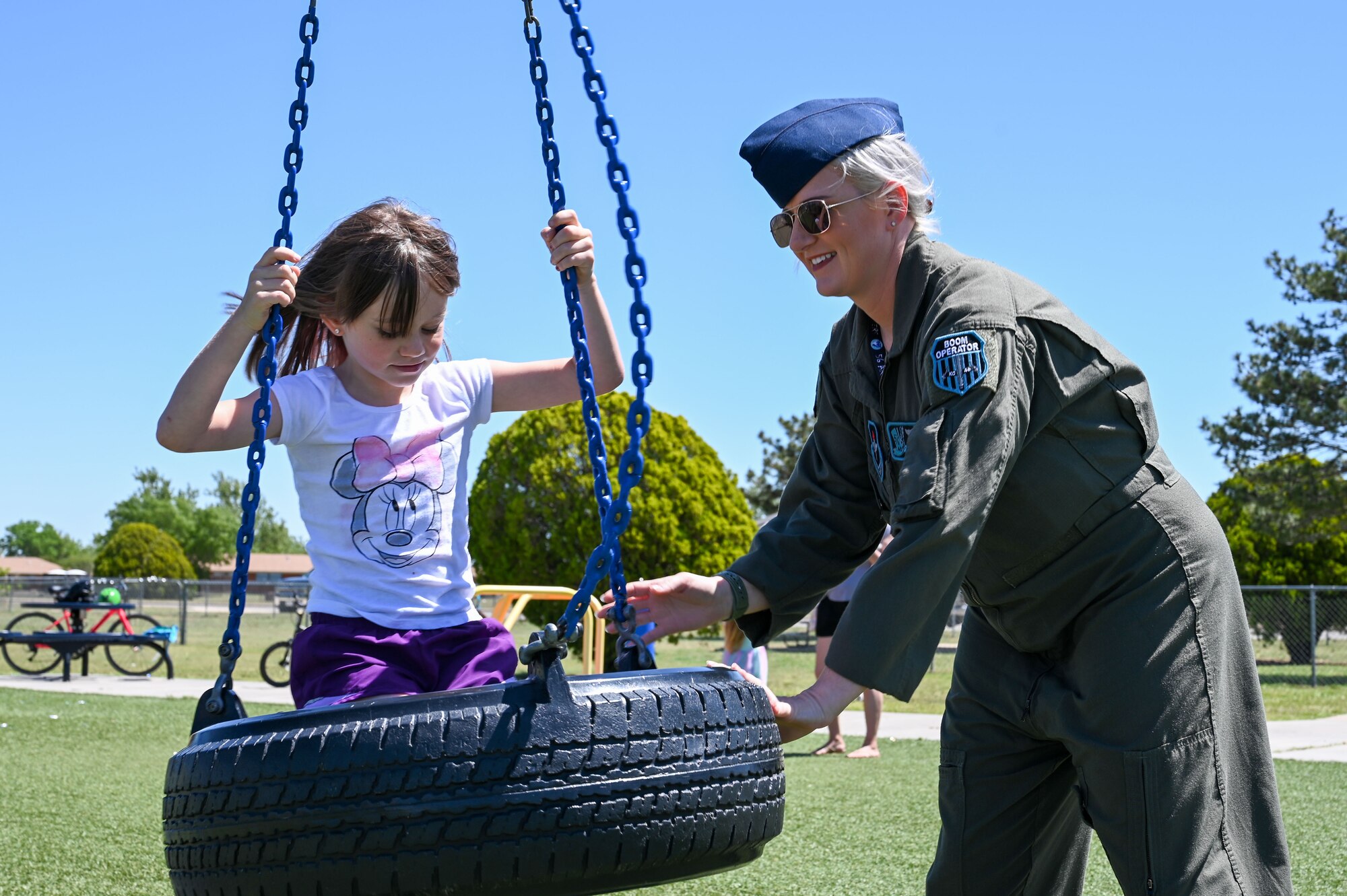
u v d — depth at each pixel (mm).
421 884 1822
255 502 2195
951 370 2309
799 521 2918
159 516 85688
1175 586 2438
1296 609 18672
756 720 2084
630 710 1917
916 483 2234
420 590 2521
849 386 2803
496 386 2770
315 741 1881
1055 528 2459
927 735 9062
